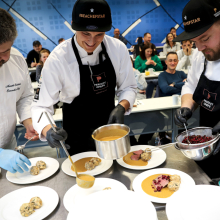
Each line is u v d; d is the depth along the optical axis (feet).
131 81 5.62
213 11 3.47
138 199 2.72
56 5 28.35
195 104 5.40
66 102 5.31
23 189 3.76
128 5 29.78
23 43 29.32
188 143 3.90
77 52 4.80
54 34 29.50
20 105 5.49
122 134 4.15
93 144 5.68
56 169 4.32
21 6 27.81
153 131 10.18
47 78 4.76
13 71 4.95
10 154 4.13
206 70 4.79
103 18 3.88
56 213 3.23
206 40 3.81
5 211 3.31
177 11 30.83
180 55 18.79
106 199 2.77
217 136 3.59
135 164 4.31
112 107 5.57
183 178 3.68
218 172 4.98
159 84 12.89
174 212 2.68
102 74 5.07
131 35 31.09
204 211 2.68
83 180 3.43
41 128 4.41
